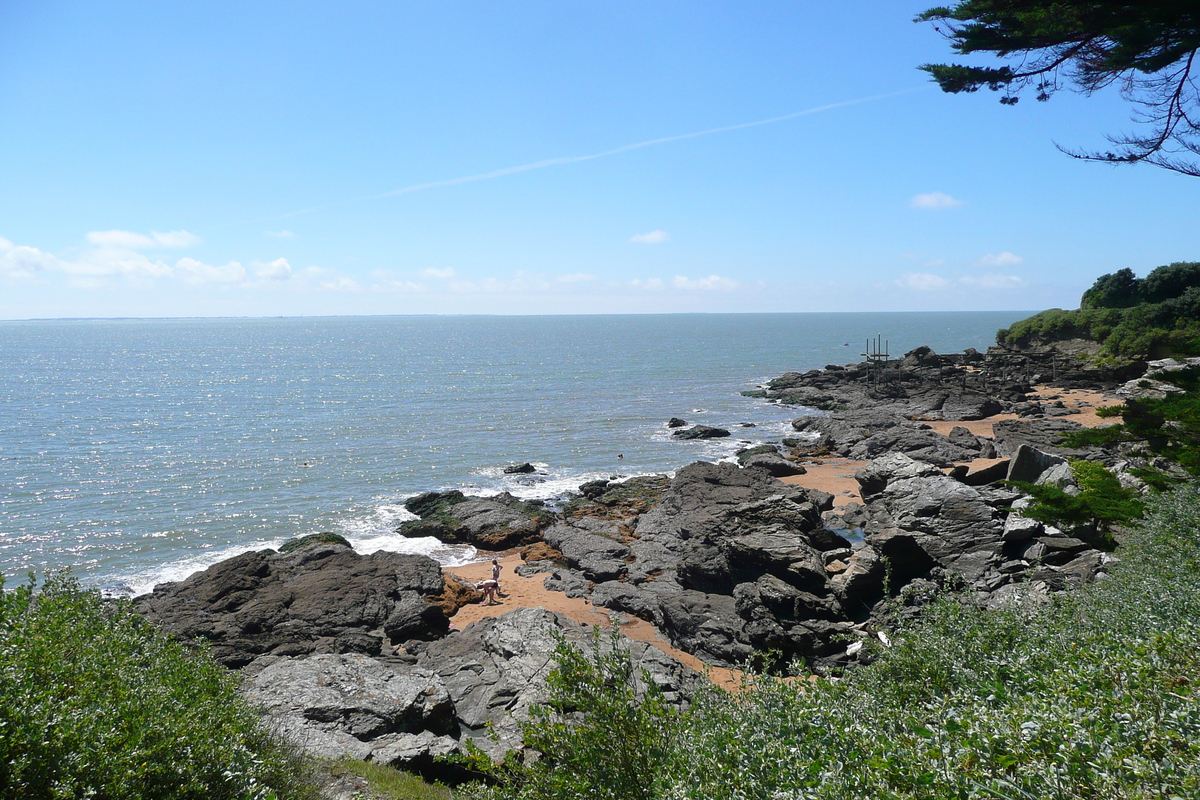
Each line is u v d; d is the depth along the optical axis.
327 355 194.12
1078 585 20.03
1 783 6.09
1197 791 4.31
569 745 8.05
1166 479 22.61
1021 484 25.39
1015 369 97.75
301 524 44.12
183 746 8.04
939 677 9.08
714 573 29.44
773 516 31.80
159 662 10.99
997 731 5.57
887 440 57.66
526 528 40.78
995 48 14.48
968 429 64.31
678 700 18.67
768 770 6.13
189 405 92.81
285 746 11.35
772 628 24.19
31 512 45.94
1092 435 23.84
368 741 16.28
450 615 30.38
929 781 4.98
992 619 10.32
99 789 6.67
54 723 6.86
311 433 72.56
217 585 29.97
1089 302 112.06
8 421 79.88
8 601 10.14
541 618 23.81
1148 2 12.42
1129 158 14.64
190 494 50.28
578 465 59.12
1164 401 22.08
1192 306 88.81
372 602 29.11
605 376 125.81
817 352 186.62
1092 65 14.42
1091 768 4.78
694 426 72.50
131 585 34.84
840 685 8.31
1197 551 12.81
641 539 38.81
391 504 48.03
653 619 29.09
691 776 6.70
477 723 19.09
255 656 25.12
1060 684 6.54
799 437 67.81
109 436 71.12
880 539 26.69
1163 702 5.71
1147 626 8.64
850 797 5.29
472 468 57.97
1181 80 13.85
